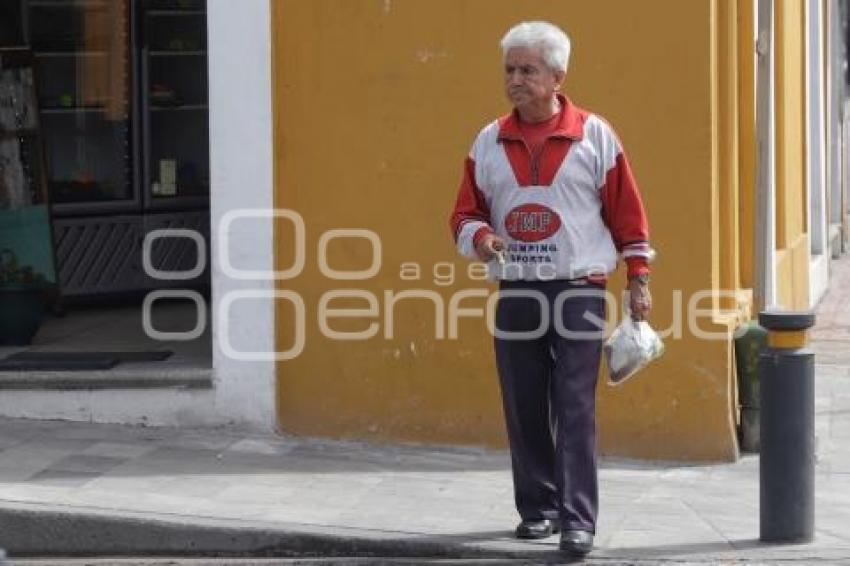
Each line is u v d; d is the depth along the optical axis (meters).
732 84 23.38
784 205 31.39
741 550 19.02
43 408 24.34
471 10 22.89
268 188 23.70
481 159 18.56
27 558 20.00
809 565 18.52
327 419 23.89
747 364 23.31
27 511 20.09
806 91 36.34
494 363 23.27
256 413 24.06
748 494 21.48
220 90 23.69
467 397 23.44
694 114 22.28
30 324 26.70
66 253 30.42
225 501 20.81
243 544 19.64
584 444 18.34
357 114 23.41
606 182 18.36
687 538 19.52
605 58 22.48
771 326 19.05
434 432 23.58
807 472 19.17
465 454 23.39
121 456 22.80
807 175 36.41
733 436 22.83
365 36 23.30
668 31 22.25
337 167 23.53
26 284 27.02
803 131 35.91
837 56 47.28
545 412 18.89
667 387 22.75
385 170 23.39
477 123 23.02
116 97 31.09
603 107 22.55
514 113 18.59
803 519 19.23
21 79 29.36
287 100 23.59
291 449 23.47
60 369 24.66
